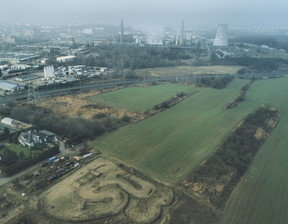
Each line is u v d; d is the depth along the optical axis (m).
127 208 66.50
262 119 133.00
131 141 105.00
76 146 99.69
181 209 66.75
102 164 86.88
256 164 91.19
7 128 102.88
